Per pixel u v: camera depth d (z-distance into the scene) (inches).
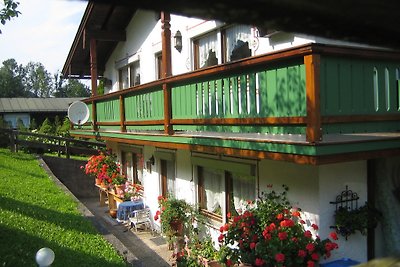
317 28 42.2
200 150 233.6
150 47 445.4
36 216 304.0
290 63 170.6
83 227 302.7
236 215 242.5
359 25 41.8
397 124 200.5
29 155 677.3
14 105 1371.8
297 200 213.2
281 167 222.5
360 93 182.1
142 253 335.3
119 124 366.6
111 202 478.0
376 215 210.4
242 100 201.2
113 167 492.4
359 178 213.8
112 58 570.6
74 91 3176.7
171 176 366.6
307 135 161.5
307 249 193.0
